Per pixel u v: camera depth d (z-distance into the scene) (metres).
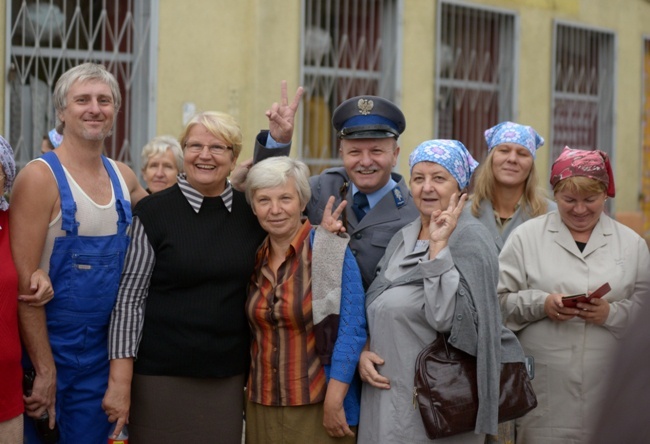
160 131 7.30
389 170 3.77
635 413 1.36
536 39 10.23
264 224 3.52
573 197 3.78
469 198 4.72
